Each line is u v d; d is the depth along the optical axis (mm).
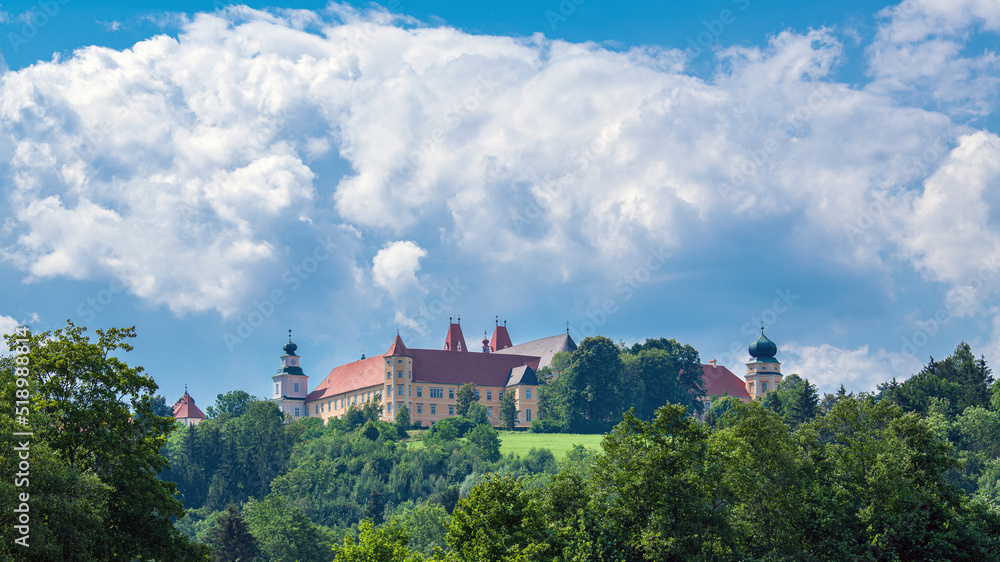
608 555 68312
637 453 73000
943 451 78250
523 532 58531
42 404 61875
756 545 74938
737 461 74375
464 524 59531
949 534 73062
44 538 53469
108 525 62406
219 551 122125
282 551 127938
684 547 67500
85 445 63094
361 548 77438
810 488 76250
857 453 78750
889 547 74438
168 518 65812
